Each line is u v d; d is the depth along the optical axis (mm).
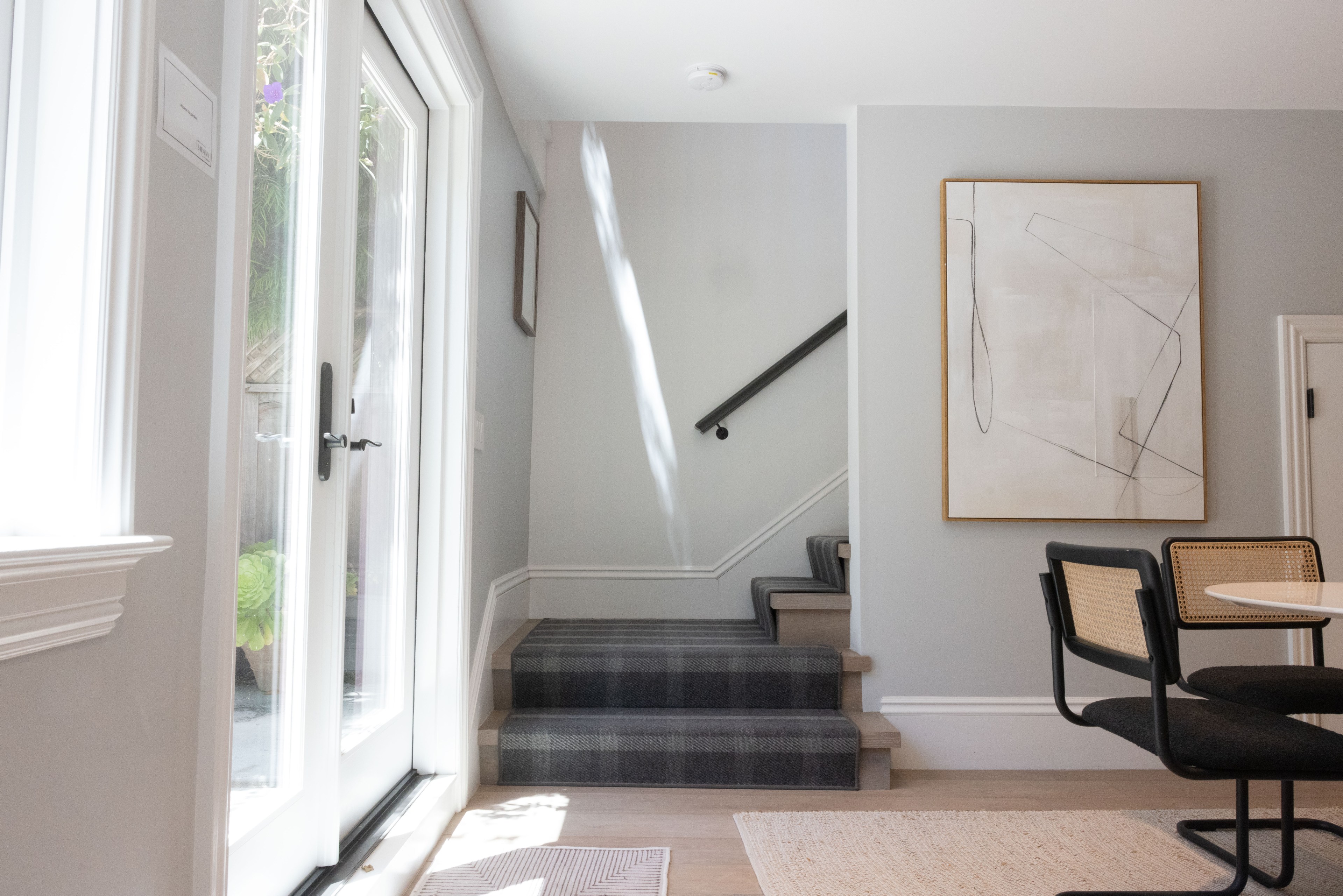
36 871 800
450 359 2494
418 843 2025
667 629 3582
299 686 1636
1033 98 3109
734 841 2287
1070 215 3104
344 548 1784
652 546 4016
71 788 849
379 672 2191
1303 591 1695
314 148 1664
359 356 1995
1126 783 2826
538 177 3912
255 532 1465
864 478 3090
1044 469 3045
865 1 2506
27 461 879
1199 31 2658
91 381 879
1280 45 2740
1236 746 1634
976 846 2244
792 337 4094
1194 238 3094
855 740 2723
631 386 4066
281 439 1571
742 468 4055
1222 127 3178
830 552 3316
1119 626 1770
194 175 1069
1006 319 3080
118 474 894
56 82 897
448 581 2480
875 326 3123
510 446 3400
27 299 888
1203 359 3080
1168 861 2146
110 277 887
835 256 4129
